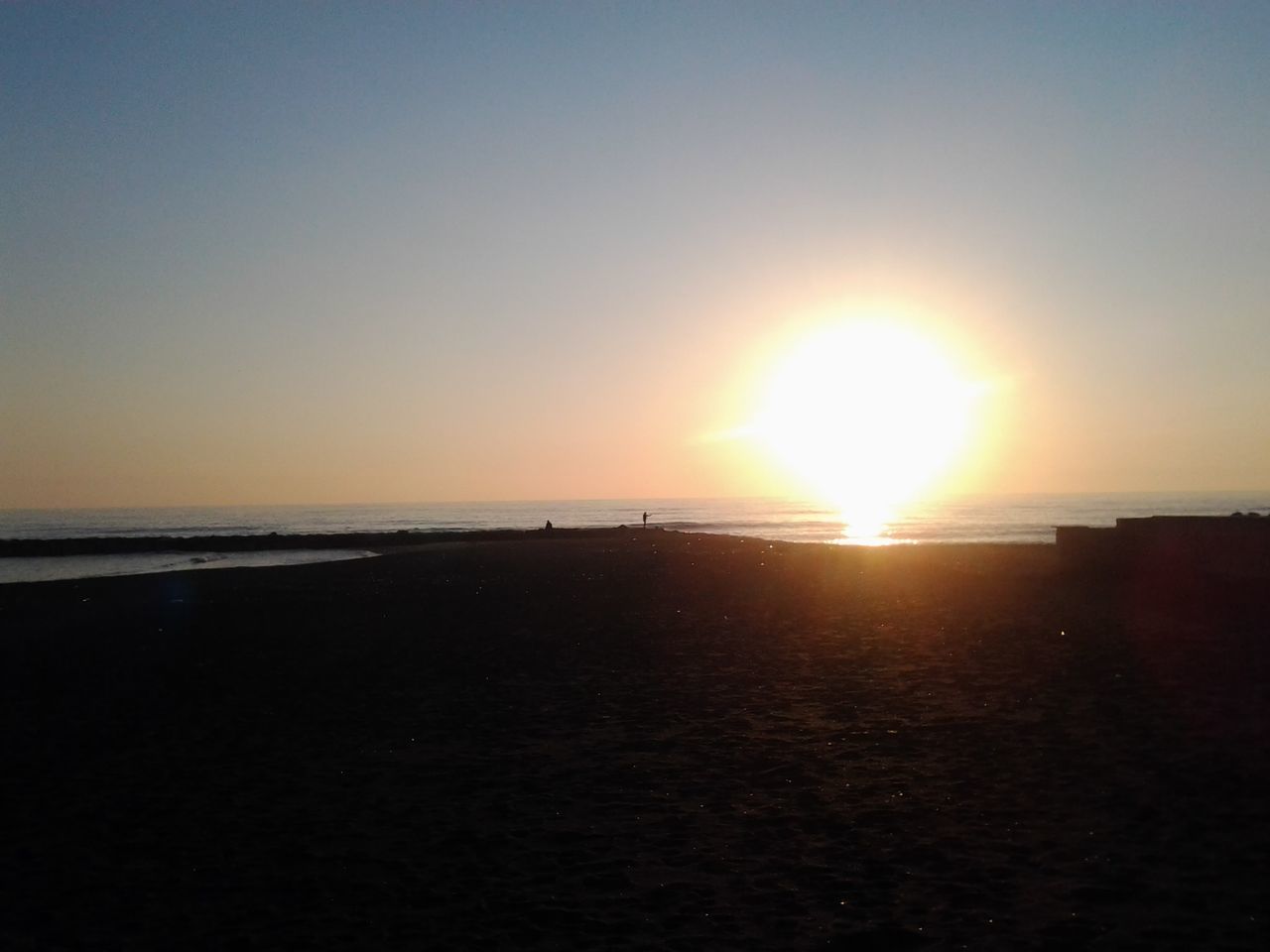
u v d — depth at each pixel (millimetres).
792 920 6066
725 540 58031
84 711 12812
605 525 106688
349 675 14867
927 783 8664
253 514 186250
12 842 7965
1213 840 6977
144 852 7688
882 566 34500
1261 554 22641
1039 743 9766
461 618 21531
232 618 22547
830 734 10508
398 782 9367
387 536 71938
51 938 6191
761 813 8094
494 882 6910
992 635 16875
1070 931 5695
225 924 6336
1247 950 5391
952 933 5766
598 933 6023
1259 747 9242
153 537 75250
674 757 9898
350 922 6312
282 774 9773
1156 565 25562
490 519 139000
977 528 88500
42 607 26156
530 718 11797
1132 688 12070
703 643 17109
